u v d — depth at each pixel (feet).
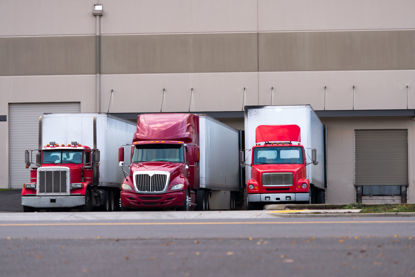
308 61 139.33
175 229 50.21
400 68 138.72
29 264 32.40
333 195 139.54
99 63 140.87
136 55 140.97
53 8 142.61
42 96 141.79
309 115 92.07
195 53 140.36
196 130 88.43
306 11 140.15
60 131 89.30
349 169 139.74
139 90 140.56
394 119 139.13
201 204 88.38
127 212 73.10
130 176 79.61
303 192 88.63
